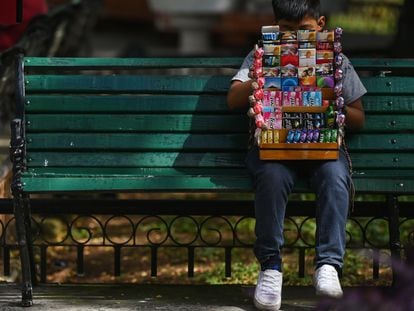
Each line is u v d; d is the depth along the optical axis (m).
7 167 17.53
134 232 14.05
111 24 53.81
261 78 11.87
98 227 19.61
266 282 11.70
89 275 17.06
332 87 11.89
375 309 10.74
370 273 15.89
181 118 12.75
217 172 12.68
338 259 11.57
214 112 12.77
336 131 11.73
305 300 12.48
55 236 18.61
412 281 10.51
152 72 23.62
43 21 20.75
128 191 11.98
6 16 15.12
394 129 12.77
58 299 12.61
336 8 39.12
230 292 13.02
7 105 17.89
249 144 12.32
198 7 44.06
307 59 11.89
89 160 12.68
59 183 11.92
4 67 17.58
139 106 12.73
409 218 13.34
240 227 19.64
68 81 12.73
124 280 16.70
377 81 12.86
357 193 12.20
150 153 12.73
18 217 12.09
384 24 42.69
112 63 12.66
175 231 19.55
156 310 12.07
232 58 12.79
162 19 46.97
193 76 12.79
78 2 24.91
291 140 11.74
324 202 11.62
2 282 13.70
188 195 21.23
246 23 45.19
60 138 12.68
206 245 13.80
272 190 11.64
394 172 12.72
